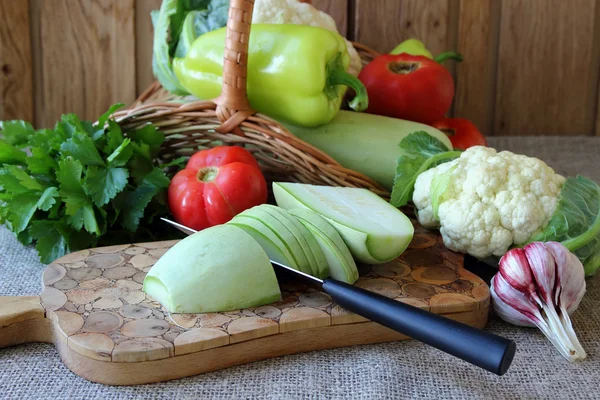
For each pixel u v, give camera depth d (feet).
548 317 2.32
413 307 2.07
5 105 4.99
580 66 5.08
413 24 5.00
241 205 3.17
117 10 4.94
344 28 4.97
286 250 2.52
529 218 2.75
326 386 2.14
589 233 2.72
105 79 5.06
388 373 2.19
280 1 3.78
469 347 1.88
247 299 2.36
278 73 3.34
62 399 2.07
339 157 3.57
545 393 2.11
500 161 2.87
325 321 2.31
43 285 2.50
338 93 3.54
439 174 2.96
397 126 3.61
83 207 3.06
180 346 2.13
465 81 5.11
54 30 4.93
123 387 2.13
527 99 5.16
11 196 3.10
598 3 4.96
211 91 3.60
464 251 2.89
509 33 5.03
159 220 3.37
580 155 4.73
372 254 2.62
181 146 3.59
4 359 2.27
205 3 3.92
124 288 2.49
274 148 3.33
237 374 2.20
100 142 3.34
